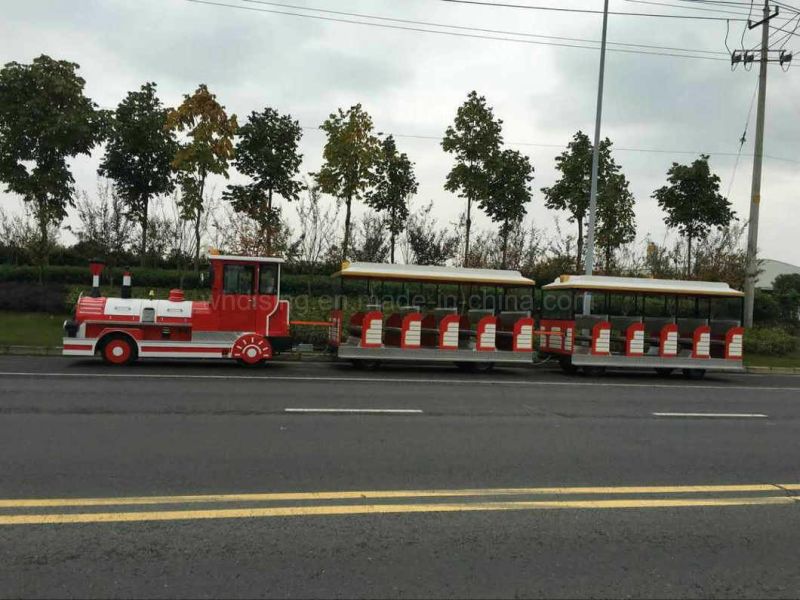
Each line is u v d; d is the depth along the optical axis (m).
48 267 23.91
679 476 6.15
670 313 17.64
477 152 22.84
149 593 3.44
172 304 13.75
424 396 10.66
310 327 17.94
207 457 6.16
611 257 26.80
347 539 4.28
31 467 5.66
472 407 9.70
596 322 15.65
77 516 4.53
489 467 6.18
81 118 20.84
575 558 4.10
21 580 3.55
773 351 21.03
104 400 9.06
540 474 6.00
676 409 10.42
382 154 22.00
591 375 15.70
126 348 13.43
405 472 5.89
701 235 25.64
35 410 8.20
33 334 16.77
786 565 4.10
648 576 3.87
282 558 3.95
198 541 4.16
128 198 25.33
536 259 26.66
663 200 25.89
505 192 24.61
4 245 28.30
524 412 9.45
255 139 22.61
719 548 4.35
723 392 13.10
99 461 5.90
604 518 4.87
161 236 26.28
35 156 21.14
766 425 9.23
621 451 7.10
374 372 14.27
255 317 13.99
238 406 8.95
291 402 9.46
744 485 5.91
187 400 9.30
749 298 22.69
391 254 25.41
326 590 3.54
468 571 3.85
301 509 4.81
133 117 24.58
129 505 4.77
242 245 22.59
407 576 3.75
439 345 15.04
